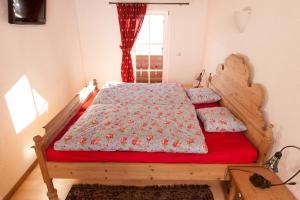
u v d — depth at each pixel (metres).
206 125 2.17
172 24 4.24
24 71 2.39
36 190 2.14
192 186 2.14
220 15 3.21
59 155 1.87
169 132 2.01
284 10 1.66
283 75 1.68
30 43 2.52
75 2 4.06
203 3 4.09
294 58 1.55
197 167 1.89
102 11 4.16
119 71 4.60
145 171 1.93
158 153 1.87
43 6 2.68
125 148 1.85
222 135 2.11
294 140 1.56
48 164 1.90
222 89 2.86
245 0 2.34
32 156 2.44
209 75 3.63
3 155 1.99
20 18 2.22
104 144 1.85
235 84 2.43
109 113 2.37
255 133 1.95
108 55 4.48
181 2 4.09
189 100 2.94
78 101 2.75
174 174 1.94
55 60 3.21
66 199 1.99
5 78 2.07
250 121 2.06
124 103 2.78
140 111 2.45
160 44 4.52
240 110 2.29
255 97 1.98
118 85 3.43
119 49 4.43
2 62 2.04
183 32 4.30
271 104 1.84
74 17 4.04
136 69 4.72
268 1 1.88
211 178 1.94
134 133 1.97
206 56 4.09
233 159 1.86
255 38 2.11
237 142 1.98
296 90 1.53
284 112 1.67
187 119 2.29
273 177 1.63
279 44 1.73
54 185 2.19
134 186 2.14
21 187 2.17
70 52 3.83
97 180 2.20
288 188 1.59
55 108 3.19
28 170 2.34
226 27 2.95
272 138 1.75
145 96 3.01
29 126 2.45
